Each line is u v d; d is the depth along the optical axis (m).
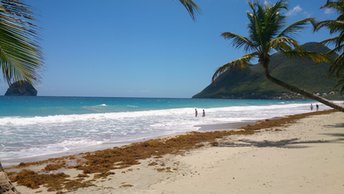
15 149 15.12
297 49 14.52
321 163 9.25
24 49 3.63
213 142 15.68
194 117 35.59
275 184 7.39
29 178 9.25
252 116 38.06
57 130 22.41
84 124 26.52
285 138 16.28
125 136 20.03
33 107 51.59
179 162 10.95
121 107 60.28
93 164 11.16
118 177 9.07
